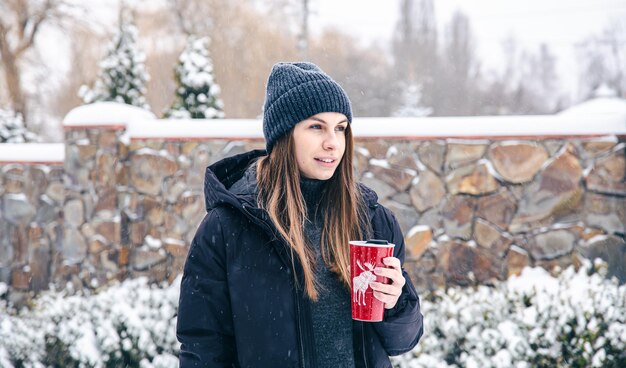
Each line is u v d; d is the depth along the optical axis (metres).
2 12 14.69
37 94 16.88
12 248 6.71
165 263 6.14
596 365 3.53
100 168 6.16
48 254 6.62
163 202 6.15
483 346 3.83
